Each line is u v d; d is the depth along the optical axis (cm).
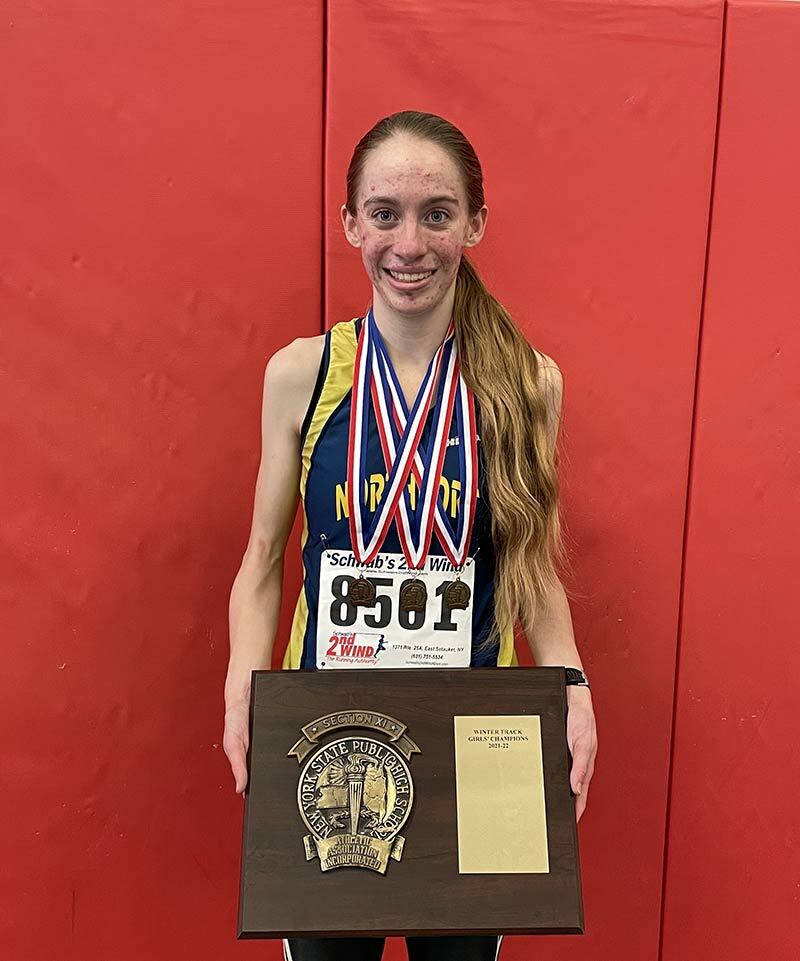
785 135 152
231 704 125
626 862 170
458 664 122
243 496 156
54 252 146
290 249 149
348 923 107
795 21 149
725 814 170
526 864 111
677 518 162
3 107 141
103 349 149
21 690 156
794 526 163
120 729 159
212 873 164
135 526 154
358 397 123
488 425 122
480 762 114
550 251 152
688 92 149
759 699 167
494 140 148
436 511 121
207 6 142
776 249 155
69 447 151
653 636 164
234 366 152
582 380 156
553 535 127
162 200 146
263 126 146
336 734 115
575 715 123
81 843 161
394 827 112
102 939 164
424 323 122
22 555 153
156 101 143
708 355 157
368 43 144
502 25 145
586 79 148
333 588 122
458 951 123
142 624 157
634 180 151
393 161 110
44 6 140
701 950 173
